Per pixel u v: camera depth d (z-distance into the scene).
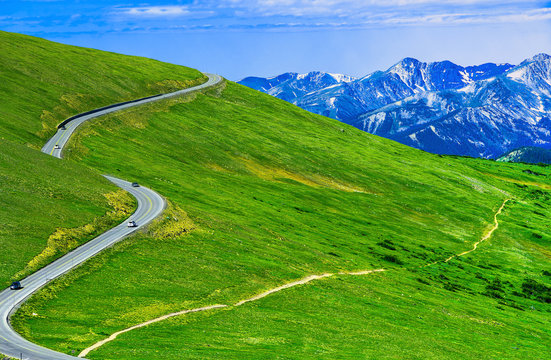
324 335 72.19
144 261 86.38
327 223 152.38
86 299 70.06
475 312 104.88
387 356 67.12
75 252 84.00
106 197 108.12
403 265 132.62
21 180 99.06
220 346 61.41
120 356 53.28
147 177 139.75
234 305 79.12
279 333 69.88
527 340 93.44
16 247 78.06
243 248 105.75
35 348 53.47
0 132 133.88
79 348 55.19
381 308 92.31
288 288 91.81
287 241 121.19
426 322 90.31
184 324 67.94
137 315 68.00
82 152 142.88
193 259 92.62
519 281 141.25
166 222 103.69
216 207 131.50
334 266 113.12
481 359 75.62
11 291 68.12
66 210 95.50
